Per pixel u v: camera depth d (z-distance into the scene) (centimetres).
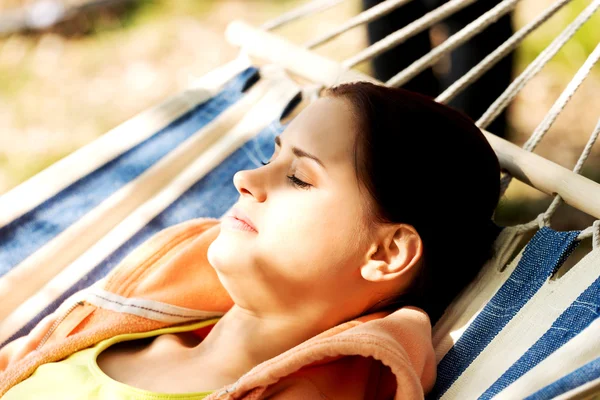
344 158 125
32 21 488
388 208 125
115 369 133
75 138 400
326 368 120
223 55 478
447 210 128
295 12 204
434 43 389
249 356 130
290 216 125
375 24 269
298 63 192
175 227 153
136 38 495
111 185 174
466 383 123
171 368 131
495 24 255
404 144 125
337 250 125
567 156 356
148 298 141
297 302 129
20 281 155
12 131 406
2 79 453
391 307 133
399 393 109
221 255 128
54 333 143
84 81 454
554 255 130
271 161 133
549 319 122
